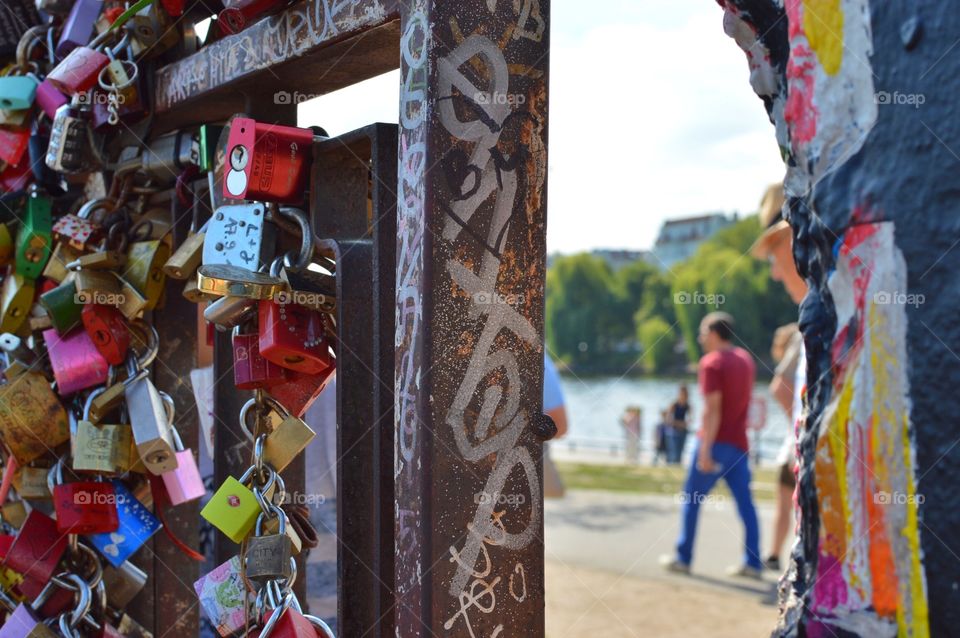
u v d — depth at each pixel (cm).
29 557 145
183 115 150
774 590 516
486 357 103
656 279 5838
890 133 68
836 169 72
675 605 489
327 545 203
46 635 142
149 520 145
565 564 647
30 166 173
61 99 163
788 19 74
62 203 187
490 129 103
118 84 145
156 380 157
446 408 100
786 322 5172
